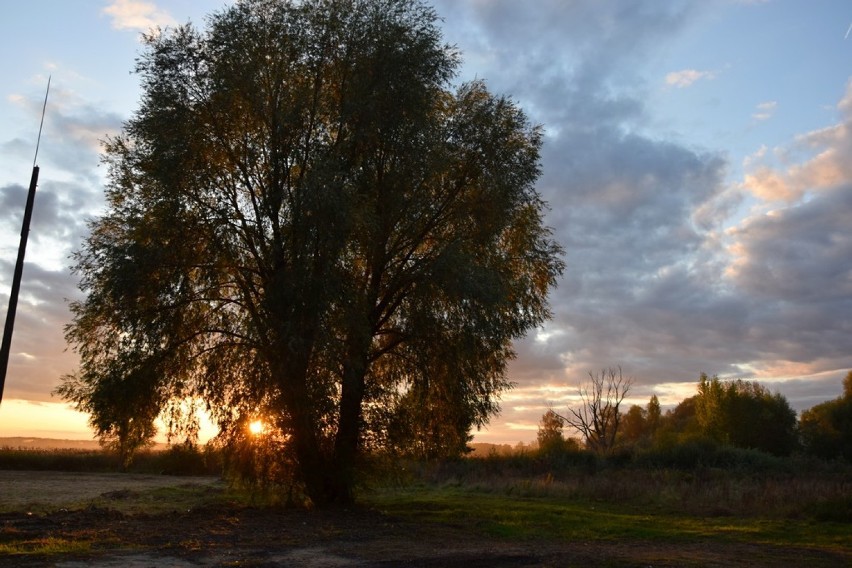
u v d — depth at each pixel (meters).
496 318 21.44
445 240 23.23
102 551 13.59
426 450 24.05
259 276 22.73
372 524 19.27
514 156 24.06
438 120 23.69
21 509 23.22
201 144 21.80
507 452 52.91
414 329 22.17
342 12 23.16
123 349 20.92
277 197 21.38
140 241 21.19
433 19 23.98
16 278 17.02
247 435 21.88
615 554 14.77
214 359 21.80
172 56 22.28
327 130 22.98
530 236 24.83
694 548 16.20
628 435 97.94
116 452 23.27
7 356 16.67
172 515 20.97
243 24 22.53
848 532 19.69
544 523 20.67
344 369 21.14
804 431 67.94
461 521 20.55
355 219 20.08
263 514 21.14
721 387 68.69
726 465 43.00
